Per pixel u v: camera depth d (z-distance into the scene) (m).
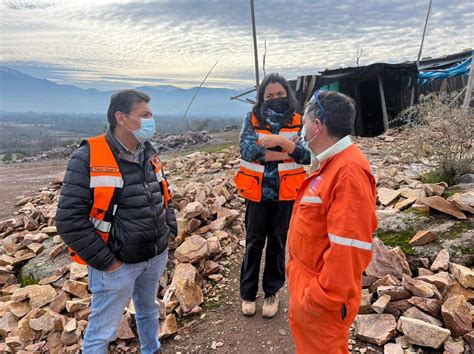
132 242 2.33
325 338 1.89
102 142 2.27
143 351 2.91
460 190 4.34
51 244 5.29
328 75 15.07
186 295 3.55
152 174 2.50
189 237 4.37
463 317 2.70
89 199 2.21
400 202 4.44
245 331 3.21
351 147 1.86
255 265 3.32
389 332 2.82
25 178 10.98
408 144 5.87
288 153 2.72
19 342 3.38
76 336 3.30
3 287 4.72
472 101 8.53
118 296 2.40
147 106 2.29
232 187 6.79
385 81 15.52
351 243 1.69
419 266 3.48
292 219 2.15
